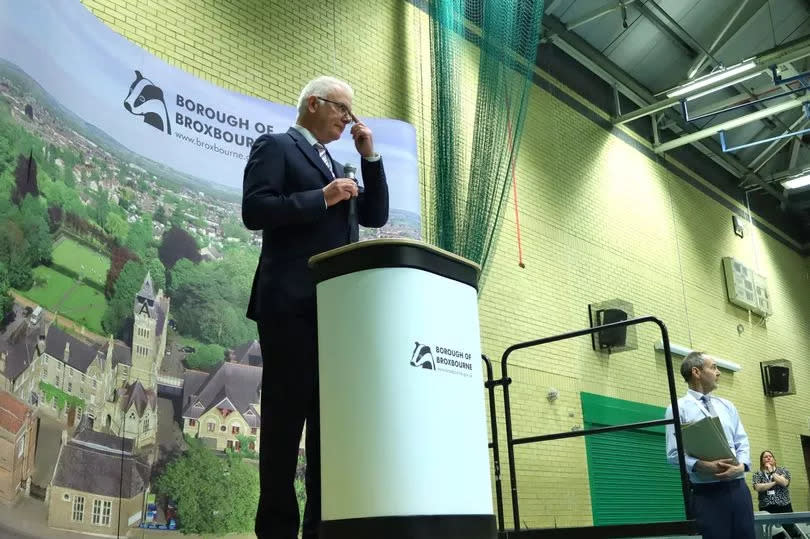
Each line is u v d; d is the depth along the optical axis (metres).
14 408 4.50
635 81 12.54
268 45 7.36
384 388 1.94
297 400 2.33
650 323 12.02
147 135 6.02
